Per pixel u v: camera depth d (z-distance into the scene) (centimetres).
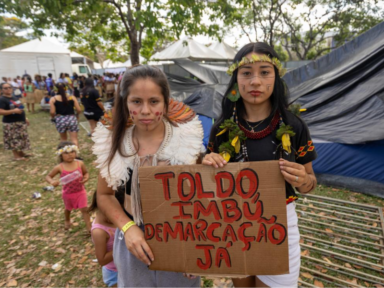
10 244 330
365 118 446
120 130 132
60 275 278
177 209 127
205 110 609
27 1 511
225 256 127
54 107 602
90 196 440
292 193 146
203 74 933
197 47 1375
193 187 125
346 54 634
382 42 527
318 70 661
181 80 907
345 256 252
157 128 133
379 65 497
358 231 279
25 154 667
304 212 322
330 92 534
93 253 308
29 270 287
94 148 135
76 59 2652
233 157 144
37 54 1897
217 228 126
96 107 695
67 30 633
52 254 309
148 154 131
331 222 318
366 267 247
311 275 247
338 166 421
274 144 138
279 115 139
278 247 124
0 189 482
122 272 142
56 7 510
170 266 131
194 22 586
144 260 128
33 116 1170
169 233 129
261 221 123
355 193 401
